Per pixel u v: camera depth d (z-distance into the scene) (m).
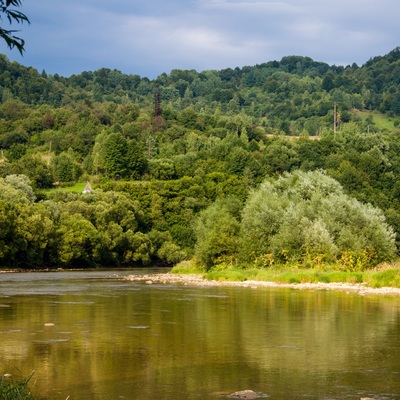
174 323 30.09
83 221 107.00
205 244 79.69
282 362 20.72
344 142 182.38
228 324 29.66
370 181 139.50
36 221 93.31
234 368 19.78
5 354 22.05
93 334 26.56
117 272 93.50
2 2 9.42
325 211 71.56
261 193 79.25
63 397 16.28
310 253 67.88
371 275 57.25
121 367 20.00
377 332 27.16
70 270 99.06
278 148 176.50
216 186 155.50
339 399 15.94
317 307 37.19
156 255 127.44
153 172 176.00
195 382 17.94
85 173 181.38
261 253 72.75
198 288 54.88
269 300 42.16
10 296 45.19
